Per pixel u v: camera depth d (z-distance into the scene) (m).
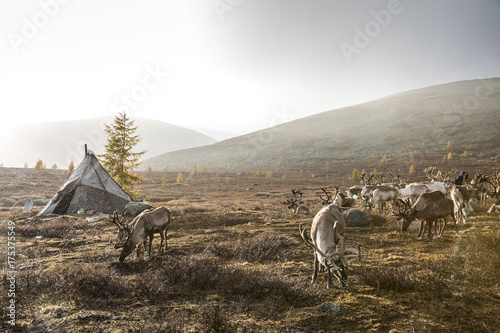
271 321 4.92
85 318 4.92
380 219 13.83
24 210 22.42
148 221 8.76
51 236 12.71
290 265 7.88
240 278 6.49
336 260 5.41
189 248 10.04
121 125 27.23
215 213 18.20
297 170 118.56
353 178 75.56
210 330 4.63
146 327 4.57
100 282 6.07
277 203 31.47
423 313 4.78
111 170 27.05
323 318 4.98
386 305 5.32
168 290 6.17
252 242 9.74
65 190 19.44
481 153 104.00
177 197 44.25
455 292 4.47
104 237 12.27
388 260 7.96
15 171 71.38
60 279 6.31
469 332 3.74
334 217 6.17
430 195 10.28
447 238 10.00
